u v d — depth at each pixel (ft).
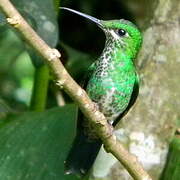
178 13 35.83
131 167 24.79
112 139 24.61
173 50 35.37
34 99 37.76
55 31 32.55
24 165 30.45
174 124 33.94
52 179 30.22
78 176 30.19
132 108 34.17
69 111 32.32
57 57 21.38
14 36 46.60
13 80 49.78
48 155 30.83
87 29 43.52
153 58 35.40
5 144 31.01
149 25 36.32
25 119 32.17
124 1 43.06
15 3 32.78
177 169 32.09
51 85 41.37
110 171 32.50
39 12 32.73
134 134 33.42
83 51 43.65
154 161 32.99
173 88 34.65
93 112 23.57
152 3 36.73
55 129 31.63
